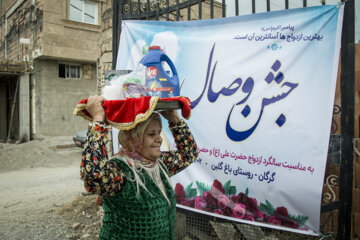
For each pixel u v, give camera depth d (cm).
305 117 226
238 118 251
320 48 222
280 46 237
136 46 309
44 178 719
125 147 144
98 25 1425
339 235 222
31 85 1360
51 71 1370
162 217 140
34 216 427
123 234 134
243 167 248
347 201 219
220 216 259
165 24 292
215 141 261
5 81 1647
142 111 125
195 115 271
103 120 131
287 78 233
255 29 247
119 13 332
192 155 172
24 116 1342
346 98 218
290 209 231
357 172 229
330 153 230
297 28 230
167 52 288
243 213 249
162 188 146
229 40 258
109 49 366
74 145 1266
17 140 1473
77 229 374
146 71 214
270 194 238
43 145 1048
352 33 215
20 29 1504
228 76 257
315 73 223
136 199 133
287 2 240
